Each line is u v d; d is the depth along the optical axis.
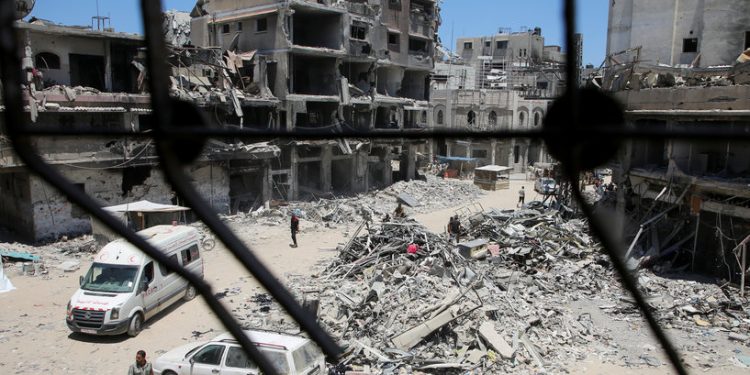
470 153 58.59
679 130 1.16
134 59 27.97
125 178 29.25
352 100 39.78
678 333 17.06
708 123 21.84
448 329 15.38
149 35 1.45
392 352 14.35
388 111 44.59
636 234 24.86
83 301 15.80
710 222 22.66
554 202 34.19
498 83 61.31
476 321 15.73
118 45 29.58
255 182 37.00
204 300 1.78
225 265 23.36
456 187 49.19
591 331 16.98
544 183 45.03
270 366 1.85
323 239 30.00
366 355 14.14
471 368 13.84
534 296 19.98
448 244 23.33
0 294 19.78
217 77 33.19
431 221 36.00
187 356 12.45
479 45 74.12
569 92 1.21
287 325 16.03
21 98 1.59
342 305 16.75
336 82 39.53
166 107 1.48
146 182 29.92
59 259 24.14
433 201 43.56
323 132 1.41
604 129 1.19
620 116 1.19
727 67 24.38
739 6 30.19
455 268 20.34
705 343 16.31
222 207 33.75
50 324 17.06
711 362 14.95
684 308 18.70
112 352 15.13
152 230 18.88
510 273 21.72
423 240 22.72
